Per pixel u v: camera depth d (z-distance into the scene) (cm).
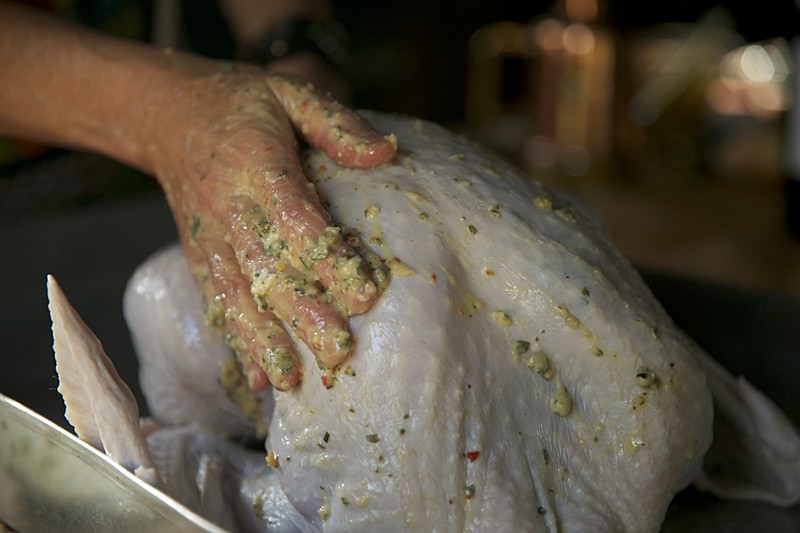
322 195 70
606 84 179
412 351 65
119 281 107
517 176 74
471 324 67
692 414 70
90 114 87
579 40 178
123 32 118
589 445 68
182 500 72
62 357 66
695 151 187
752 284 139
